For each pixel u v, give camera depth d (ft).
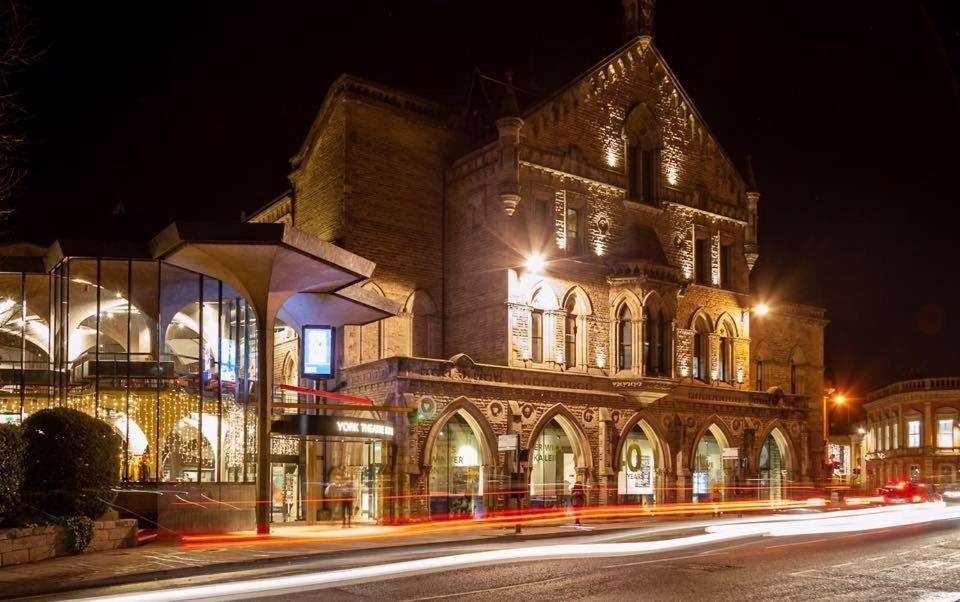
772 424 160.56
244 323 126.62
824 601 49.01
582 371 136.05
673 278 143.02
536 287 133.08
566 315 136.46
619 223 145.69
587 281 138.92
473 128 147.23
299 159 148.77
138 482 92.43
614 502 133.69
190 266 96.43
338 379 126.31
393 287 135.54
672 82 156.56
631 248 144.46
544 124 137.39
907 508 155.63
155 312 111.55
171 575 62.64
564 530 102.32
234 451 114.73
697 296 154.92
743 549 75.82
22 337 108.06
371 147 136.36
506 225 130.72
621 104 148.66
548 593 51.67
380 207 135.95
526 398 126.00
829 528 100.78
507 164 131.34
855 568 62.54
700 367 155.63
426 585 55.16
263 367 95.86
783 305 180.96
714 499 147.13
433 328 139.33
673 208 153.79
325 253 95.35
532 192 134.62
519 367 128.67
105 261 101.30
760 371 176.65
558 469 132.46
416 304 139.23
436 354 138.92
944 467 267.59
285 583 56.54
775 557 69.26
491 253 132.98
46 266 108.47
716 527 106.63
